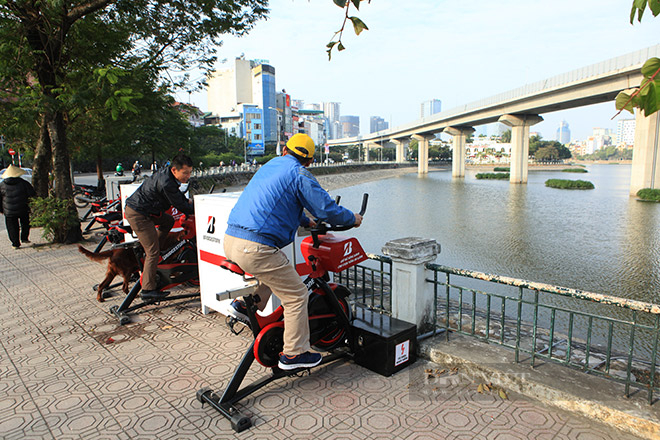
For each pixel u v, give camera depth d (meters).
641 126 39.25
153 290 4.73
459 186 60.44
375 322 3.62
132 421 2.81
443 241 20.92
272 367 3.14
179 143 15.52
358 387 3.19
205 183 38.69
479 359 3.35
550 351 3.16
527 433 2.59
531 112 60.31
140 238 4.59
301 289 2.93
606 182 67.50
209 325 4.48
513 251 18.61
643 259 16.80
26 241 9.48
